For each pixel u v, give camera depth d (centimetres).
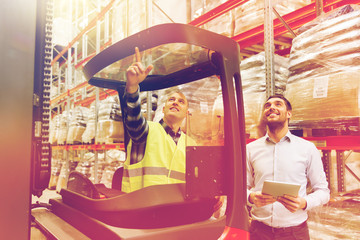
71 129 665
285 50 407
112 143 486
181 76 191
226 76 122
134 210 111
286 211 211
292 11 303
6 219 99
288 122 231
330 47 208
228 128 122
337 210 243
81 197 136
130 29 464
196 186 117
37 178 127
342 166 322
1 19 101
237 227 120
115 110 508
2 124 100
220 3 344
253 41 346
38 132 128
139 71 148
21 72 104
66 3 848
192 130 282
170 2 424
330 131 237
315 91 210
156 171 178
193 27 116
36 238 138
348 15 205
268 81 270
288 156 215
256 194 197
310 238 223
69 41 776
